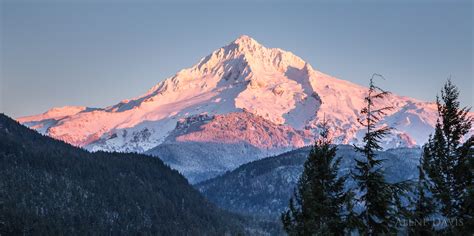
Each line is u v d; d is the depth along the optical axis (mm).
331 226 127438
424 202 124875
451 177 127250
